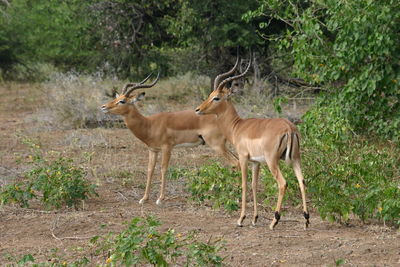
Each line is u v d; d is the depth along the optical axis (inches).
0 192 775.7
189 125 797.2
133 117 788.6
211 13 1462.8
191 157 1019.9
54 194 722.8
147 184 783.7
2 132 1290.6
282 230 637.9
